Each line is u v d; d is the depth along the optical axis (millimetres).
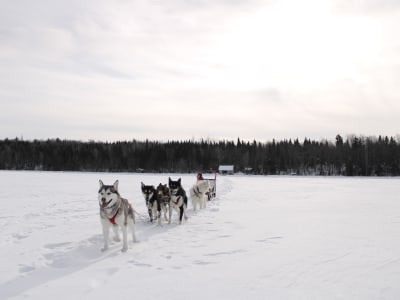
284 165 101375
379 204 16438
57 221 11375
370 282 5148
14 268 6148
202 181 14445
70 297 4816
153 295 4824
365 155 89250
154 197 11242
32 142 125438
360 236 8555
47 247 7730
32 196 20500
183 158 108062
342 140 107688
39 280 5555
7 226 10398
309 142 111375
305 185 36125
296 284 5129
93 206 15586
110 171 102062
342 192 25281
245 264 6230
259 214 12883
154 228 10148
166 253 7148
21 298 4816
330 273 5602
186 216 11914
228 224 10672
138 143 122500
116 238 8289
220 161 108375
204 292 4895
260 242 8008
